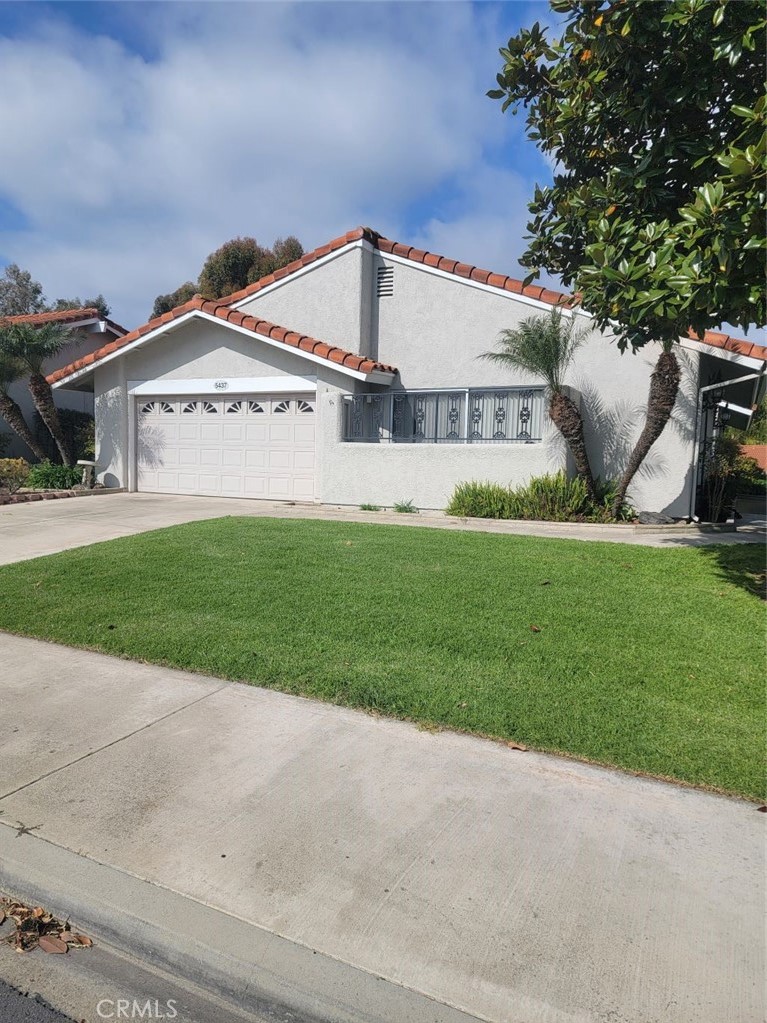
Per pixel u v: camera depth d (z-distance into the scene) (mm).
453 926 2729
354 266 14602
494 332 13688
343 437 14375
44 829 3352
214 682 5082
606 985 2459
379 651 5469
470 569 7906
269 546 9109
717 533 11422
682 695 4723
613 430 12656
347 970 2545
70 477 17234
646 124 6188
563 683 4895
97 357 16766
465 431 13867
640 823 3387
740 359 11438
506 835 3287
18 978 2672
